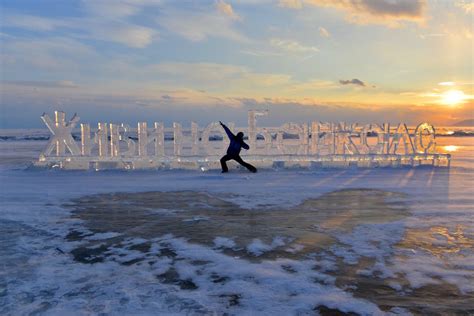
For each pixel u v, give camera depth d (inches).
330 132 585.3
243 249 209.9
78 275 174.2
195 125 573.6
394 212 295.4
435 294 151.6
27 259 195.8
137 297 150.6
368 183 438.6
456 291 154.3
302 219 276.2
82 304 144.9
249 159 565.6
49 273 176.6
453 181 450.6
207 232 244.4
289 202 336.2
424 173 522.3
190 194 376.2
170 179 478.9
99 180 473.1
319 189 400.5
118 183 448.5
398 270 177.3
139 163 580.4
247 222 269.0
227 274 174.1
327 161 592.7
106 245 218.8
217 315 135.1
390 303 143.9
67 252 206.8
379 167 589.6
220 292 154.8
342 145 588.1
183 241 225.6
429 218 275.1
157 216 287.9
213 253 203.8
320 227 254.4
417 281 164.4
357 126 589.3
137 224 264.8
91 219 279.0
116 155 573.6
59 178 492.4
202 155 569.0
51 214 294.5
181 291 156.0
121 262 191.2
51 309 141.1
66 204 331.6
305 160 573.0
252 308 140.4
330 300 146.5
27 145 1375.5
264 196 364.2
